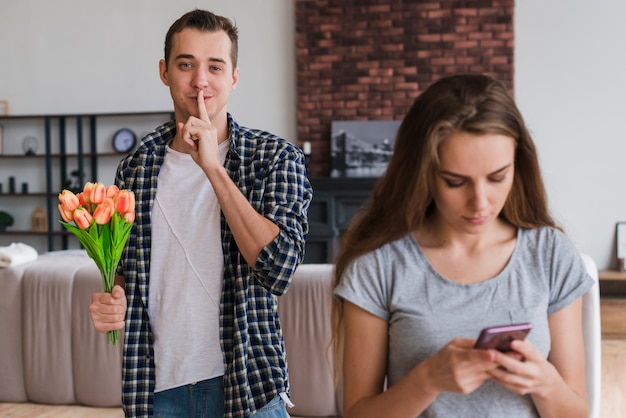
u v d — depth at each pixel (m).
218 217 1.83
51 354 3.81
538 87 7.23
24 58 8.05
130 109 7.90
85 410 3.79
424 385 1.15
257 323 1.78
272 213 1.76
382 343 1.32
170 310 1.80
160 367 1.80
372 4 7.30
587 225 7.19
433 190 1.21
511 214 1.32
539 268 1.29
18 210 8.20
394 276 1.30
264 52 7.64
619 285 6.79
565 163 7.20
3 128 8.15
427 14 7.23
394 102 7.32
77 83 7.97
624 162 7.12
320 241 7.14
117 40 7.89
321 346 3.49
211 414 1.78
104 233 1.76
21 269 3.85
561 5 7.17
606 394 4.23
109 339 1.80
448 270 1.30
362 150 7.34
